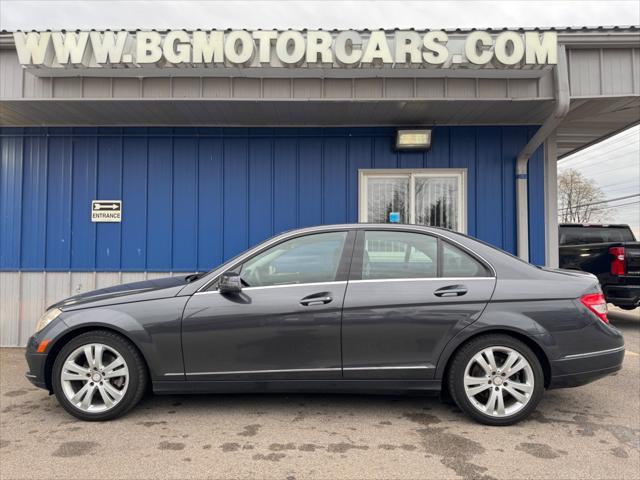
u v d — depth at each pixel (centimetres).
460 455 317
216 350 365
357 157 691
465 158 688
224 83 575
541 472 295
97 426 366
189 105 595
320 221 688
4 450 326
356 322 362
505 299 361
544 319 358
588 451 324
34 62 531
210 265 682
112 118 650
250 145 688
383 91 577
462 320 359
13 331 672
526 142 685
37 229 680
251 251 387
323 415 388
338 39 533
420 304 362
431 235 386
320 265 380
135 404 376
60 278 679
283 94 575
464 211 686
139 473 293
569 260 924
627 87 577
